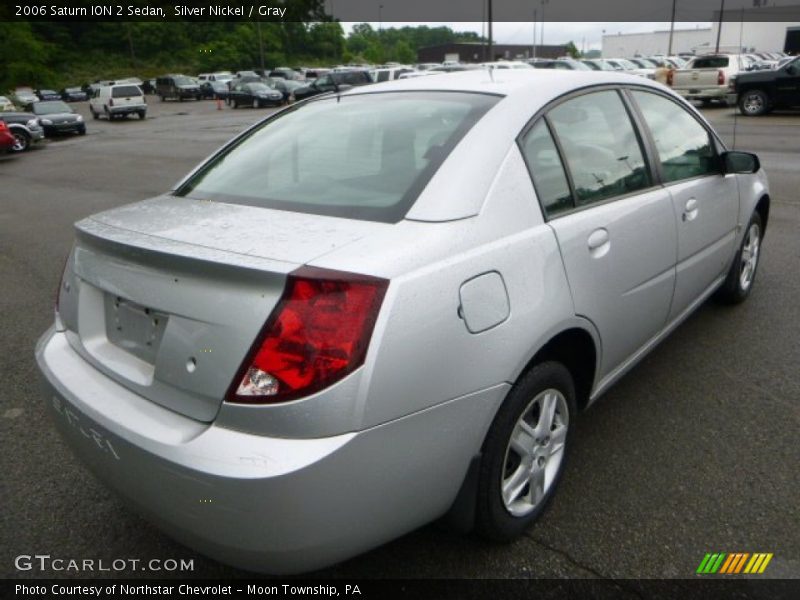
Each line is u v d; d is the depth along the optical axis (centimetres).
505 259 220
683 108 371
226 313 188
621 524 259
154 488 196
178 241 208
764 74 1894
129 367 217
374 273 186
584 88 294
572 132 276
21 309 545
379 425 186
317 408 179
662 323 340
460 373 203
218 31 7556
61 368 237
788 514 262
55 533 265
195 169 304
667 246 320
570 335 257
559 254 242
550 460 260
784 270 551
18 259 714
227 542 187
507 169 236
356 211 224
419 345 192
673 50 6906
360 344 182
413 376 191
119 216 248
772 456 299
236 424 184
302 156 270
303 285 181
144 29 7812
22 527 269
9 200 1138
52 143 2394
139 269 211
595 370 278
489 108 256
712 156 384
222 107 4381
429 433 199
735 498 272
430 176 228
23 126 2091
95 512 278
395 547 250
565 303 242
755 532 253
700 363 391
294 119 310
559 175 260
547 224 243
